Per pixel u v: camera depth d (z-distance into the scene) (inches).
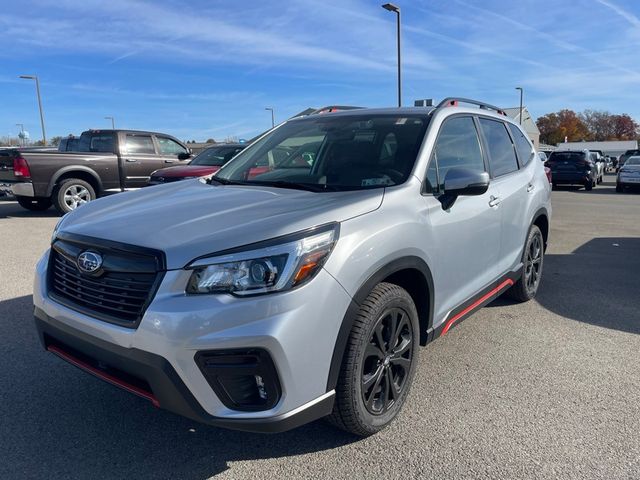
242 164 155.9
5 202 565.3
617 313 195.0
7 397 128.6
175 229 97.0
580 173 839.1
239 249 89.3
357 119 151.9
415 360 121.6
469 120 159.6
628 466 103.5
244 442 111.5
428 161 129.3
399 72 750.5
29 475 100.0
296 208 103.5
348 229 99.8
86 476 100.1
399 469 102.6
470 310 149.1
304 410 92.8
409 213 115.5
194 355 86.2
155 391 89.5
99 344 94.7
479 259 149.2
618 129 4301.2
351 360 99.8
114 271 94.7
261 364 87.7
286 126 167.6
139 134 481.7
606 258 293.1
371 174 127.3
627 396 131.7
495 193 157.8
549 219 212.1
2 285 224.1
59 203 428.5
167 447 109.7
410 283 125.1
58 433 114.0
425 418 120.9
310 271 92.0
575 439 112.7
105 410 123.5
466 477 100.3
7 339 163.8
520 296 201.8
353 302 98.0
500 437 113.4
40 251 294.8
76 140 563.5
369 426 108.3
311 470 102.3
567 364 150.3
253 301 87.3
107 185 454.9
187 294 87.9
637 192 820.6
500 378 141.2
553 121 4106.8
